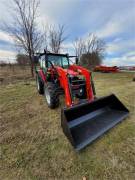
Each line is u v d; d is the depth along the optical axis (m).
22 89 6.81
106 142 2.26
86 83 3.38
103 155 1.98
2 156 2.01
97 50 31.48
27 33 11.12
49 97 3.84
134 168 1.73
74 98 3.25
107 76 13.45
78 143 2.10
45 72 4.52
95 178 1.61
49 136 2.53
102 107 3.13
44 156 2.00
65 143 2.30
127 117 3.11
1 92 6.17
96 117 2.89
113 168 1.74
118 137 2.38
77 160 1.90
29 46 11.35
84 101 2.94
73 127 2.48
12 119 3.28
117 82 8.85
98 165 1.80
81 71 3.55
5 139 2.45
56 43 16.97
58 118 3.30
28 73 15.30
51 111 3.74
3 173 1.73
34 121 3.16
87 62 30.23
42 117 3.37
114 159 1.89
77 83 3.33
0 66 23.14
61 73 3.33
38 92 5.96
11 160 1.93
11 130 2.77
